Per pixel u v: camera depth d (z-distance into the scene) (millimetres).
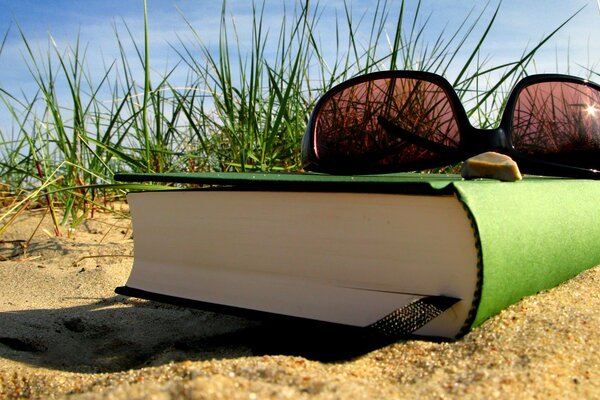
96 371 224
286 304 211
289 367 181
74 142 511
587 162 294
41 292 320
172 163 532
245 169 468
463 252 185
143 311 282
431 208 188
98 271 349
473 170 227
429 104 301
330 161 314
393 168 307
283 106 454
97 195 549
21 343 248
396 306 194
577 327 191
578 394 163
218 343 229
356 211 199
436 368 179
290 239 211
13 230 470
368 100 309
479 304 184
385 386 171
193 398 153
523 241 201
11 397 203
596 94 303
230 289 223
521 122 294
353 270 200
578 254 234
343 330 196
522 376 170
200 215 230
